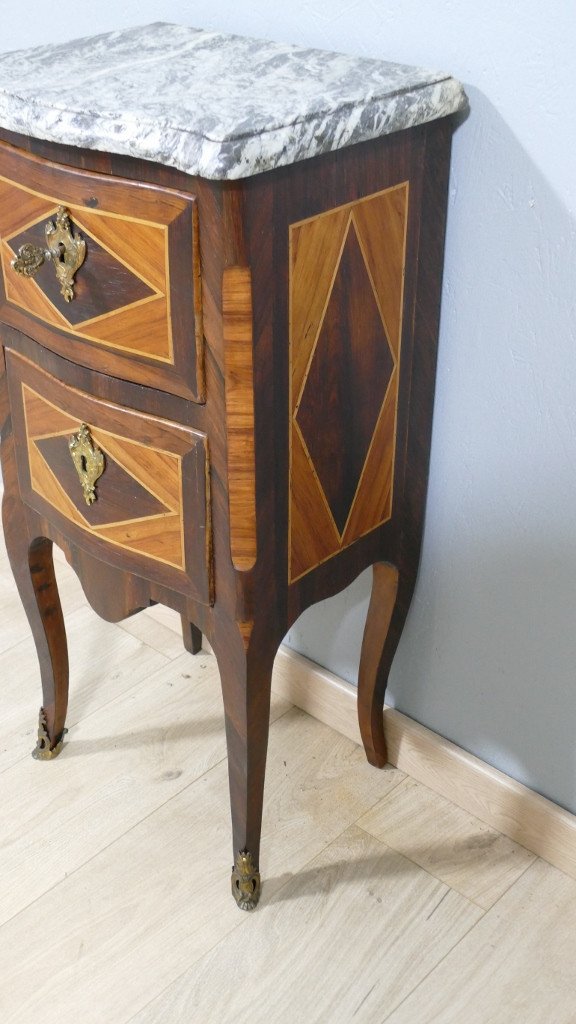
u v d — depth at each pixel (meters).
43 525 1.15
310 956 1.11
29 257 0.88
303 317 0.88
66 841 1.24
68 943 1.12
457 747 1.29
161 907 1.16
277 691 1.47
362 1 0.99
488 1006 1.06
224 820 1.27
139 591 1.07
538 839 1.22
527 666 1.17
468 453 1.12
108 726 1.41
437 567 1.21
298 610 1.04
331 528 1.03
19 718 1.42
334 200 0.86
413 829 1.26
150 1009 1.05
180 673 1.50
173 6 1.17
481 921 1.14
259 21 1.09
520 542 1.11
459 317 1.06
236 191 0.77
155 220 0.82
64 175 0.86
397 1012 1.05
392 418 1.06
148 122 0.78
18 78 0.93
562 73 0.88
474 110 0.95
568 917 1.15
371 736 1.31
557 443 1.03
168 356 0.88
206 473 0.91
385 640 1.22
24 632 1.59
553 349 0.99
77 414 0.99
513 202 0.96
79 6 1.29
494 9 0.90
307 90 0.86
